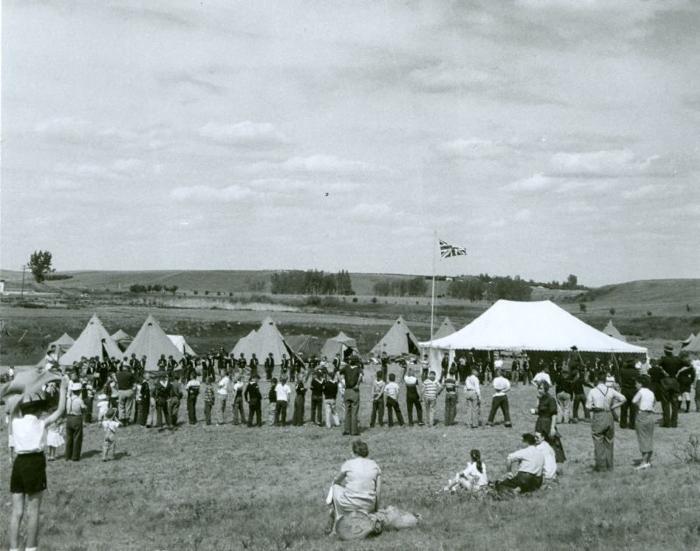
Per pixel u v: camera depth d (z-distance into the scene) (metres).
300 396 25.20
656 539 8.98
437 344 41.84
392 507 11.02
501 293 197.62
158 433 23.28
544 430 16.22
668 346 25.81
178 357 45.44
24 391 8.61
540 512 11.02
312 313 125.00
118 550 9.74
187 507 12.88
